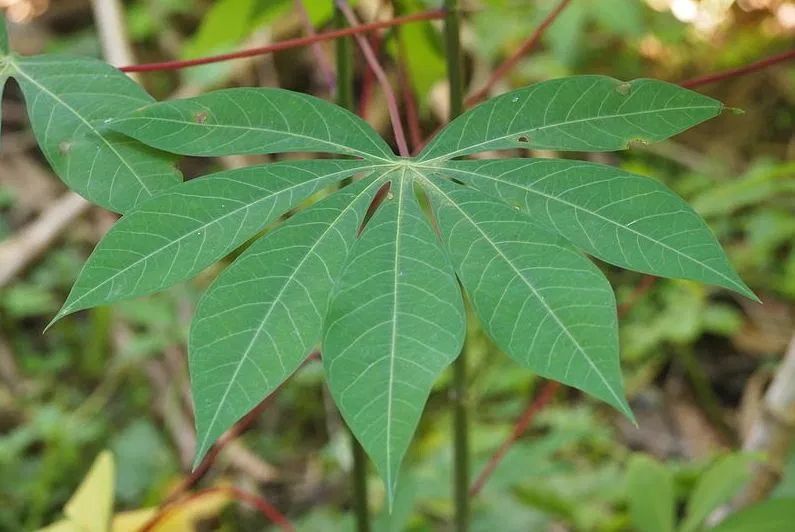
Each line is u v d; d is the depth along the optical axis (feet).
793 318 7.68
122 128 2.93
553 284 2.75
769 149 9.28
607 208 2.84
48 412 6.38
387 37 3.92
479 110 2.98
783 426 4.28
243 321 2.74
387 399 2.67
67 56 3.07
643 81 2.94
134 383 7.23
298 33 9.00
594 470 6.00
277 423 7.13
